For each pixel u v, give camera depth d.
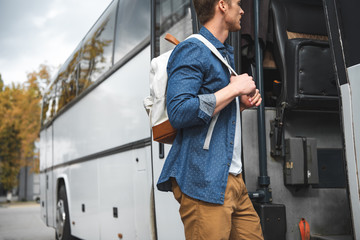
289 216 3.51
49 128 9.49
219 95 2.11
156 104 2.25
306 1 3.95
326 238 3.37
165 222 3.71
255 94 2.37
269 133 3.57
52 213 8.69
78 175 6.82
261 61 3.54
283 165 3.56
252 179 3.42
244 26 3.59
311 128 3.72
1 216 18.08
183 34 3.66
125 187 4.81
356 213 2.29
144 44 4.43
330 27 2.53
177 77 2.12
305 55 3.51
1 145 31.67
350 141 2.34
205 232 2.12
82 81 6.81
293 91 3.47
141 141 4.36
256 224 2.40
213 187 2.10
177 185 2.22
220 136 2.20
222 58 2.25
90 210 6.11
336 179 3.73
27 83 32.28
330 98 3.50
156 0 4.25
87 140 6.34
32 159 32.56
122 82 5.02
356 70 2.32
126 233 4.75
